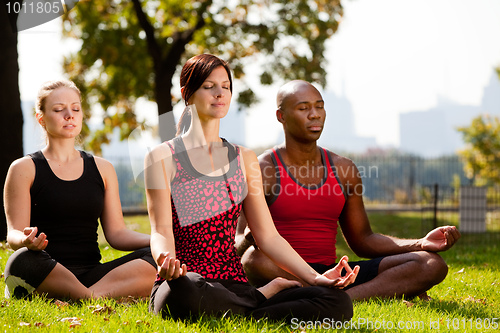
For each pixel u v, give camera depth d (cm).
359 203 613
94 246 549
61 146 547
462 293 639
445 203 2408
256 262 562
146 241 555
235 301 417
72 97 547
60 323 414
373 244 603
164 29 2231
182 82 439
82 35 2361
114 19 2388
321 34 2191
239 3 2222
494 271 809
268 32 2194
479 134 2892
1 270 672
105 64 2356
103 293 516
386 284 549
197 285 405
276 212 584
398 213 2280
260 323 405
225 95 432
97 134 2522
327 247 590
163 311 414
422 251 562
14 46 1171
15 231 512
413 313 485
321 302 412
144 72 2386
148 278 530
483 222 1461
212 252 426
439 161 2862
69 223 535
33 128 567
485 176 2839
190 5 2236
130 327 402
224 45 2255
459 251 1088
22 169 529
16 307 451
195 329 385
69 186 535
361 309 482
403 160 2836
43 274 495
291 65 2261
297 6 2180
